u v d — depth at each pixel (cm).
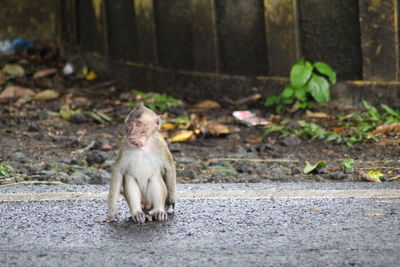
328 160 995
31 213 713
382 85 1222
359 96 1250
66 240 614
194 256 561
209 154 1058
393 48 1199
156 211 667
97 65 1689
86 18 1711
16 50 1848
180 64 1450
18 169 960
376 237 606
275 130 1195
